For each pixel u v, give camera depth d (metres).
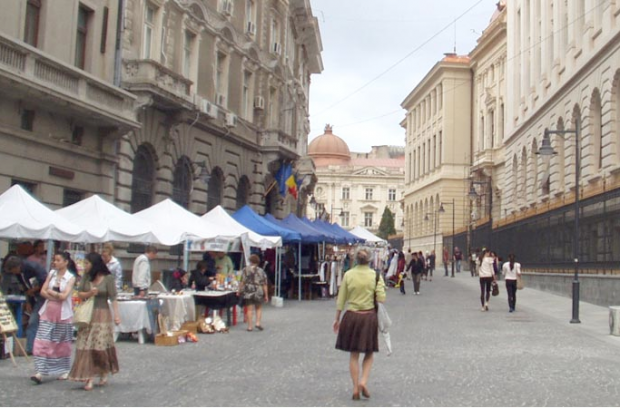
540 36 44.62
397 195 122.81
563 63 38.72
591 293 25.77
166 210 19.33
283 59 41.19
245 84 35.84
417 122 87.88
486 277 23.58
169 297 15.46
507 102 53.22
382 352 13.45
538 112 42.75
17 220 13.36
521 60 49.50
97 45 22.28
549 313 22.66
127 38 23.95
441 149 75.06
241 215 26.12
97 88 20.97
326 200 122.69
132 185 24.86
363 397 9.16
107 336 9.87
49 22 19.81
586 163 33.28
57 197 20.28
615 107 29.91
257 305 17.45
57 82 19.11
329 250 37.75
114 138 22.83
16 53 17.45
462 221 72.94
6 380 10.33
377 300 9.27
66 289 10.32
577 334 17.06
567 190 36.28
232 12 32.94
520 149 48.03
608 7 30.52
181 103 25.75
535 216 34.62
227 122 31.89
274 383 10.16
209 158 30.92
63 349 10.31
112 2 23.08
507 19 53.91
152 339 15.25
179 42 27.64
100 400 8.95
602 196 24.62
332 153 127.00
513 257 23.42
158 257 26.19
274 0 39.44
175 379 10.50
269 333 16.77
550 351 13.91
